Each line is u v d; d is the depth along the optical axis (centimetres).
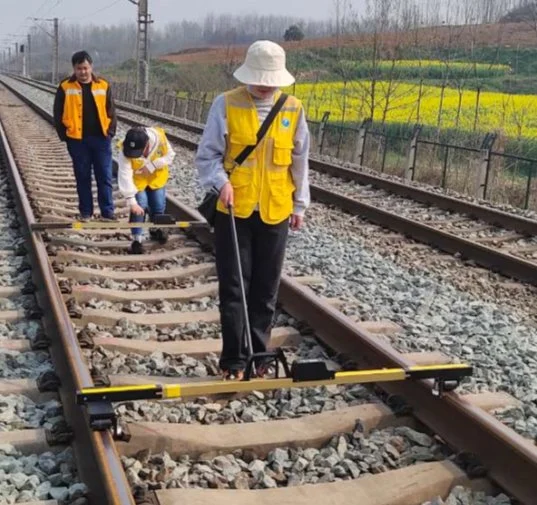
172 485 389
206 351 580
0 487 383
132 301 699
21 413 471
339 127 2205
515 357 610
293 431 452
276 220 491
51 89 5978
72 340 516
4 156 1633
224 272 499
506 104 2702
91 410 401
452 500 393
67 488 391
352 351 565
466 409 436
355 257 907
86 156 957
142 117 3569
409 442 455
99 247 895
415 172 1803
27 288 706
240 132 472
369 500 384
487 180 1527
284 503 378
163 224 870
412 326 670
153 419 466
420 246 1021
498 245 1075
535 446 404
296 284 677
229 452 434
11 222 1015
